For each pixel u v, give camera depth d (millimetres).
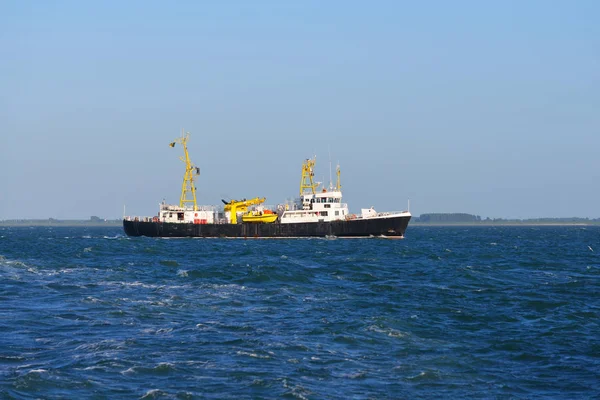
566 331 60812
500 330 61219
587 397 43188
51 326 59469
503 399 42719
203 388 43188
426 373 47219
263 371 46719
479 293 83438
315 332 58406
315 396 42125
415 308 71500
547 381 46281
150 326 60062
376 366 48812
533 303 75688
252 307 70500
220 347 52844
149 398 41250
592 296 82062
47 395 41406
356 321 62719
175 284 87250
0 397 40406
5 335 55750
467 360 50906
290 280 92375
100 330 58188
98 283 86562
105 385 43375
